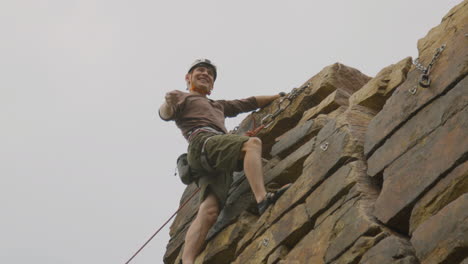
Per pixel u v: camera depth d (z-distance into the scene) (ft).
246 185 31.30
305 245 24.79
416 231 21.08
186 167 32.73
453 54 24.57
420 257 20.52
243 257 27.63
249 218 29.99
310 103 33.09
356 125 27.78
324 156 27.32
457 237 19.76
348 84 33.04
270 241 26.71
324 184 26.13
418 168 22.86
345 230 23.53
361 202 24.03
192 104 33.40
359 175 25.23
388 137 25.26
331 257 23.24
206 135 31.83
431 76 24.90
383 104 29.30
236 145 30.35
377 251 21.66
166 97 33.24
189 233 30.63
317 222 25.12
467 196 20.30
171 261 34.42
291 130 31.83
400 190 22.98
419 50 26.91
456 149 21.90
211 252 30.04
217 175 31.58
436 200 21.54
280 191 28.12
